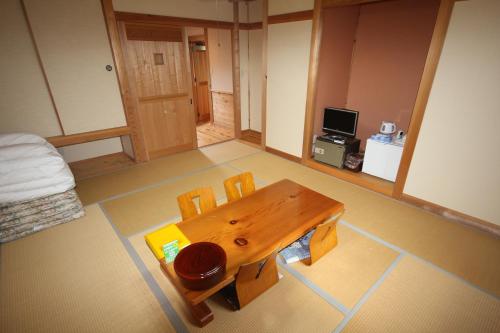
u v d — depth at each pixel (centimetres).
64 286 205
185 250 149
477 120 248
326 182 370
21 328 175
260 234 179
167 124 453
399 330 171
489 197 256
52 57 329
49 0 311
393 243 248
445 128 269
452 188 279
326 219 206
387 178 353
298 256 220
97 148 446
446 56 253
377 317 179
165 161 445
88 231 268
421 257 231
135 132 417
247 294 179
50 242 252
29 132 333
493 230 259
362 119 461
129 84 391
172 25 412
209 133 596
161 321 179
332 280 207
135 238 258
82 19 336
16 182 251
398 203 316
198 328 173
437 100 268
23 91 326
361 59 436
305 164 427
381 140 354
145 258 232
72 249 243
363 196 332
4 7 295
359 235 258
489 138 245
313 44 360
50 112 349
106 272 218
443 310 185
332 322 176
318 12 341
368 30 416
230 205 213
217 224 189
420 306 187
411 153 299
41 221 267
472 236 259
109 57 367
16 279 211
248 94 574
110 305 190
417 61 372
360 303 189
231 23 483
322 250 224
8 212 249
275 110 452
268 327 173
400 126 413
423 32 358
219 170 410
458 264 224
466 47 240
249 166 426
